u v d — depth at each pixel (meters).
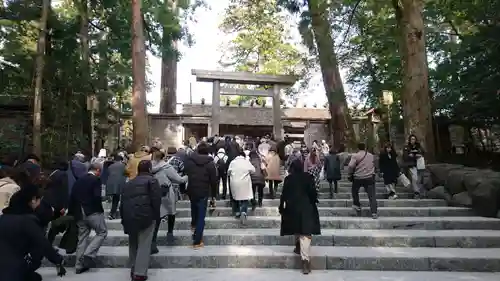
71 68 15.48
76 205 5.85
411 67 12.33
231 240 7.06
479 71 12.14
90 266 6.07
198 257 6.15
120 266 6.20
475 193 8.50
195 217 7.04
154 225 5.47
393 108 18.56
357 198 8.55
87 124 16.97
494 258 5.92
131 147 13.32
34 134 11.98
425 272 5.83
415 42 12.36
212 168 6.83
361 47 18.88
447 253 6.28
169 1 16.38
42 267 6.20
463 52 12.69
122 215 5.34
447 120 16.02
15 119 17.09
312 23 14.30
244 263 6.14
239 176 7.90
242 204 7.91
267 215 8.65
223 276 5.59
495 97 11.99
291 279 5.42
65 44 15.44
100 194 5.89
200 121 22.59
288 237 7.03
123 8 17.02
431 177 10.62
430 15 15.57
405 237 6.95
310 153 10.25
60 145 15.56
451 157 16.06
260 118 23.41
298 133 25.47
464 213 8.59
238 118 23.11
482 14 12.75
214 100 18.03
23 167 5.30
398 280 5.37
